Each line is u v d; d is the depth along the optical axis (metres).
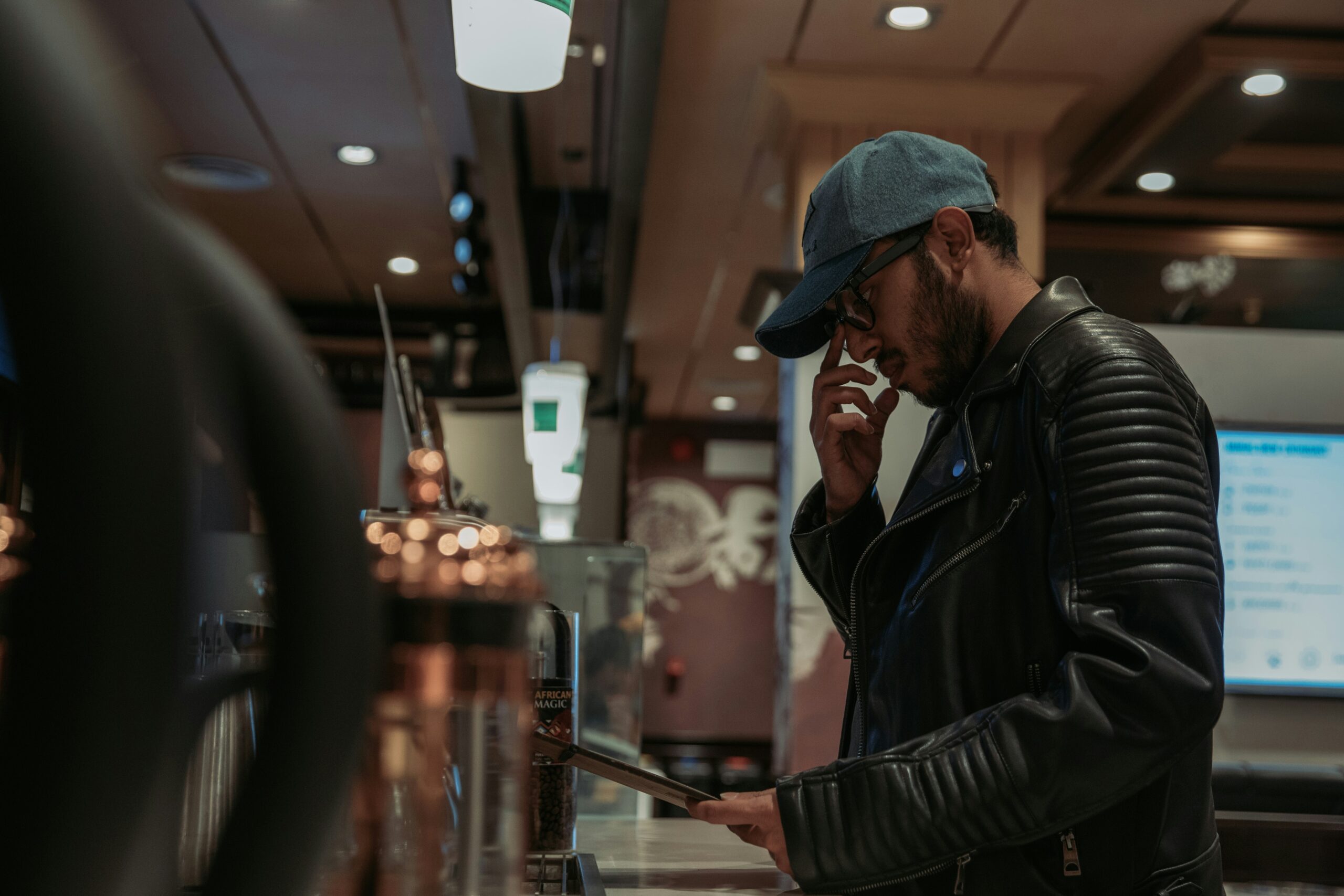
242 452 0.18
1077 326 1.03
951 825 0.88
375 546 0.34
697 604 10.41
